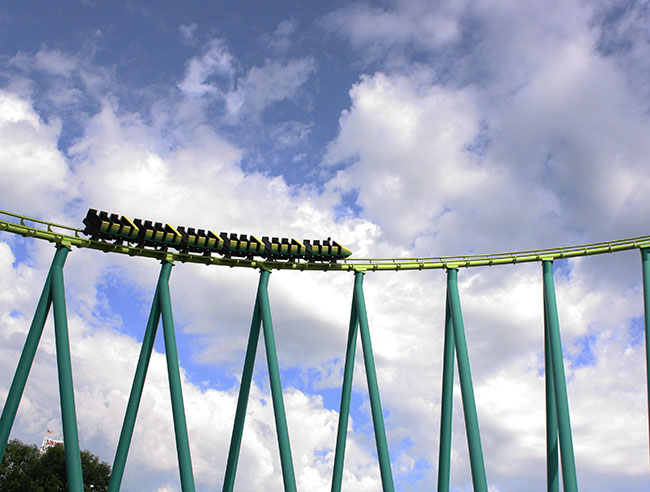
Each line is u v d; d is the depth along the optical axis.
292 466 24.58
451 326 28.72
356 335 29.39
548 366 26.92
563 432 24.02
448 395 27.80
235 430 26.45
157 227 26.58
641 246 26.27
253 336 27.83
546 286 27.72
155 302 25.81
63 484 42.06
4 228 23.02
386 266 29.84
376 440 26.16
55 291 22.88
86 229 25.08
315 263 29.50
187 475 22.59
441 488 26.59
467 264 29.14
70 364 22.00
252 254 28.62
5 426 20.92
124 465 23.19
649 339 24.53
